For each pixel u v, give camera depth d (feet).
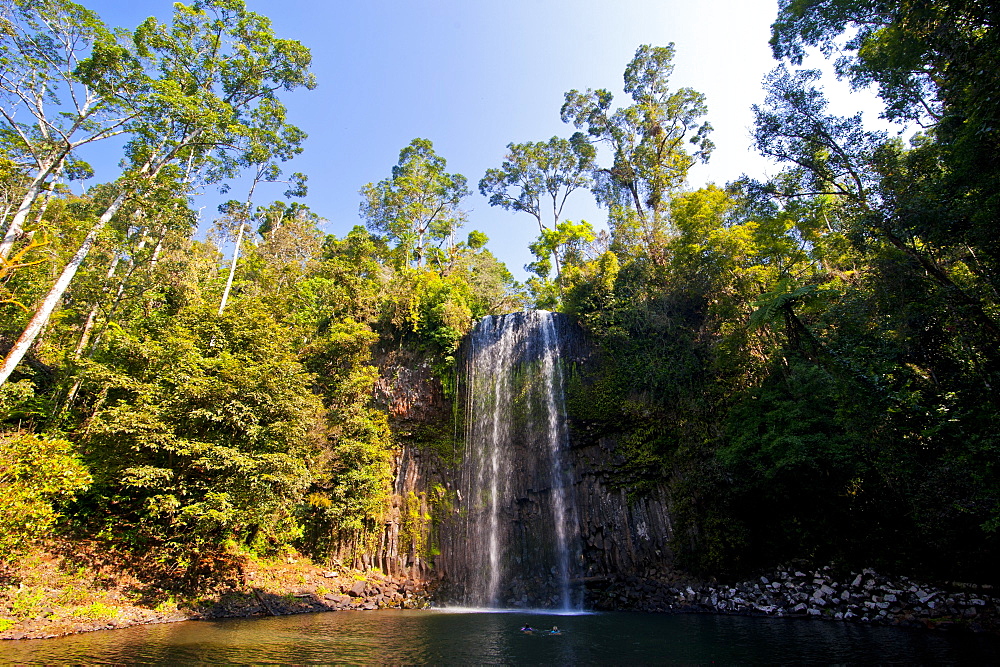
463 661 31.50
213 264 121.29
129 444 51.37
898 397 42.93
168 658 31.12
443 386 86.22
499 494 77.97
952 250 46.24
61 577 45.80
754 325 64.69
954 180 39.55
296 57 84.12
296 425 59.11
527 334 89.86
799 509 58.29
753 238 74.43
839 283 65.00
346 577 69.36
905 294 48.26
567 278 101.50
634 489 70.33
